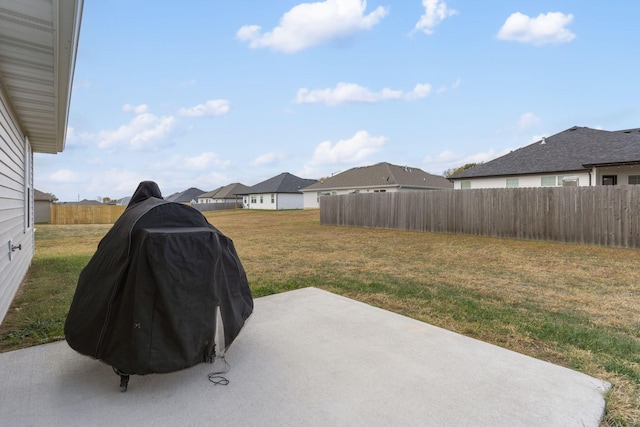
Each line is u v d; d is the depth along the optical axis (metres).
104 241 2.46
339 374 2.39
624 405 2.04
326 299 4.23
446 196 12.54
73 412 1.95
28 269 6.42
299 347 2.84
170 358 2.01
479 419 1.90
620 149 13.88
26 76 3.65
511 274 5.88
